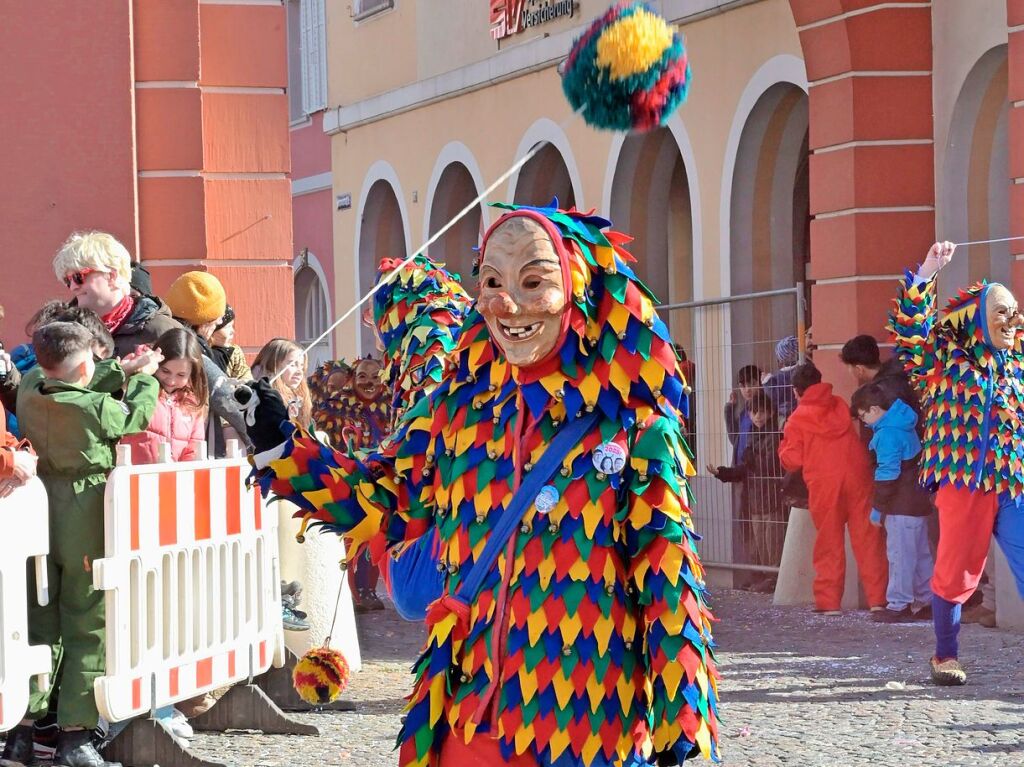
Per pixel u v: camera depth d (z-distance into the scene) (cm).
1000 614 934
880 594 1008
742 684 755
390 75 1948
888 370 983
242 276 977
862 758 592
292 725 646
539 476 313
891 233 1058
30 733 575
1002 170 1052
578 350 316
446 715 318
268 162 981
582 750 307
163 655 579
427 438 336
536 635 309
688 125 1341
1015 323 727
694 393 1212
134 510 555
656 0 1349
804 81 1184
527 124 1625
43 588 536
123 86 899
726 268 1293
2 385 609
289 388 782
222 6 975
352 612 795
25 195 891
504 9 1644
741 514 1145
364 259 2062
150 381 573
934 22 1059
